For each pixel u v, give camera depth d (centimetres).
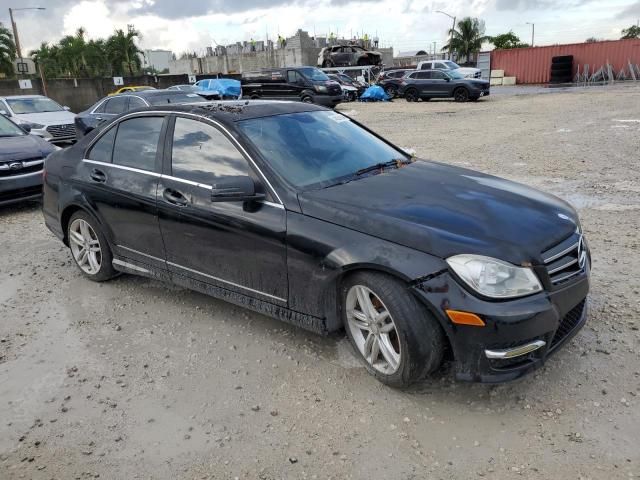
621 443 277
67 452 293
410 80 2878
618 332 378
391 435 292
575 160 998
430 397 321
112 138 474
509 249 293
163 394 338
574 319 331
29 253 614
